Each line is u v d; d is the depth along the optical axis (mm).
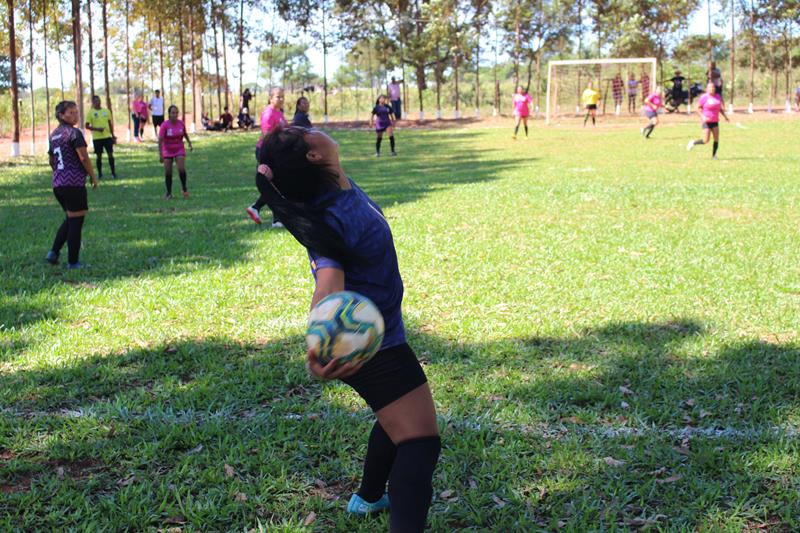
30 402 4727
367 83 59688
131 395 4789
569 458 3859
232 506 3473
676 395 4664
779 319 6164
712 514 3354
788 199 12359
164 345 5680
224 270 8109
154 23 40438
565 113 46750
